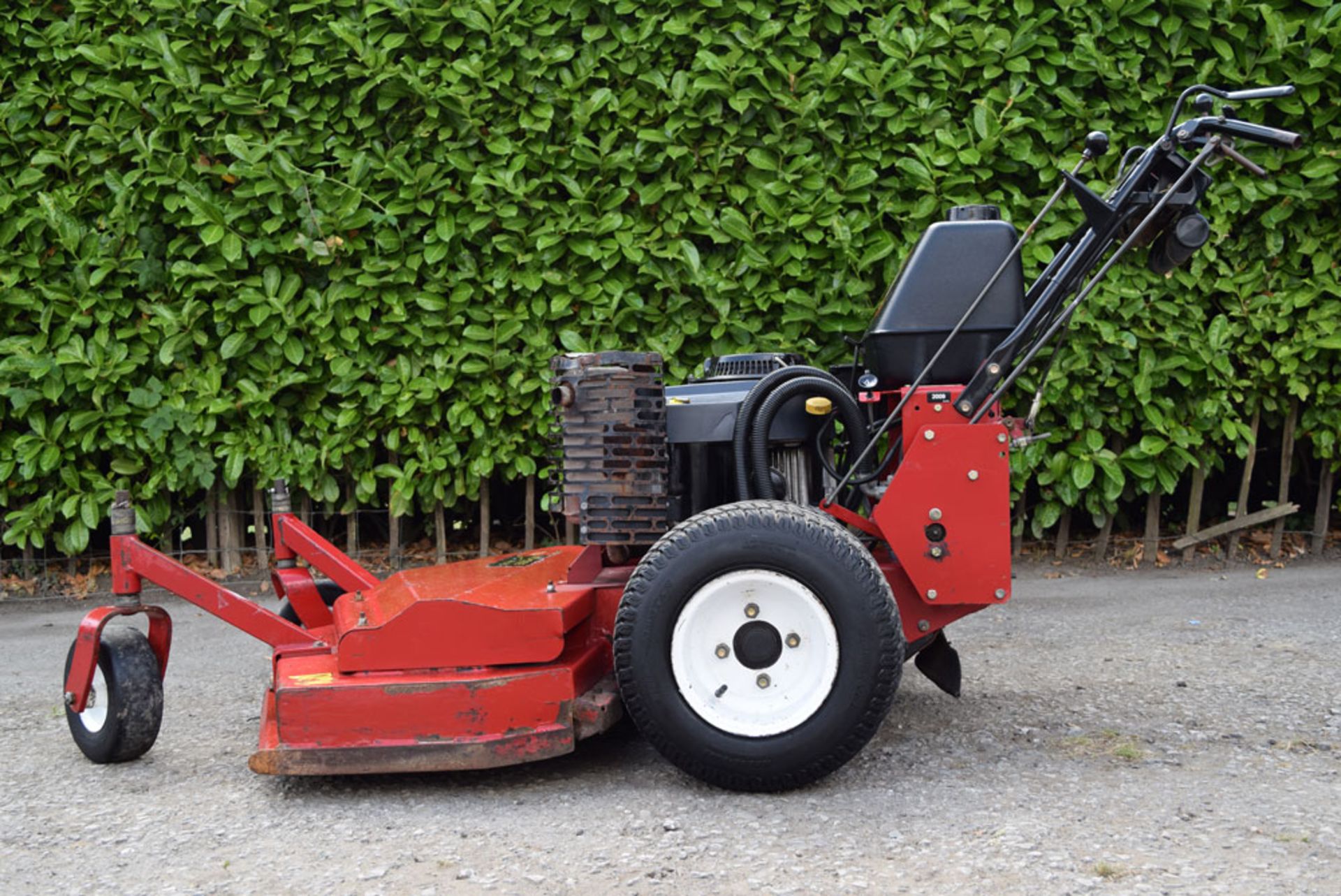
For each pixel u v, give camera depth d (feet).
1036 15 21.16
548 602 11.78
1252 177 20.77
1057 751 12.15
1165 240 12.23
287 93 21.08
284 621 12.95
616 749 12.81
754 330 20.67
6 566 23.07
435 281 21.08
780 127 20.68
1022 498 22.21
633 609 11.07
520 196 20.61
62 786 12.12
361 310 21.03
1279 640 16.62
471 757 11.30
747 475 12.30
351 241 21.01
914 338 12.42
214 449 21.91
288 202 21.08
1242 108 20.80
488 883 9.25
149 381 21.33
